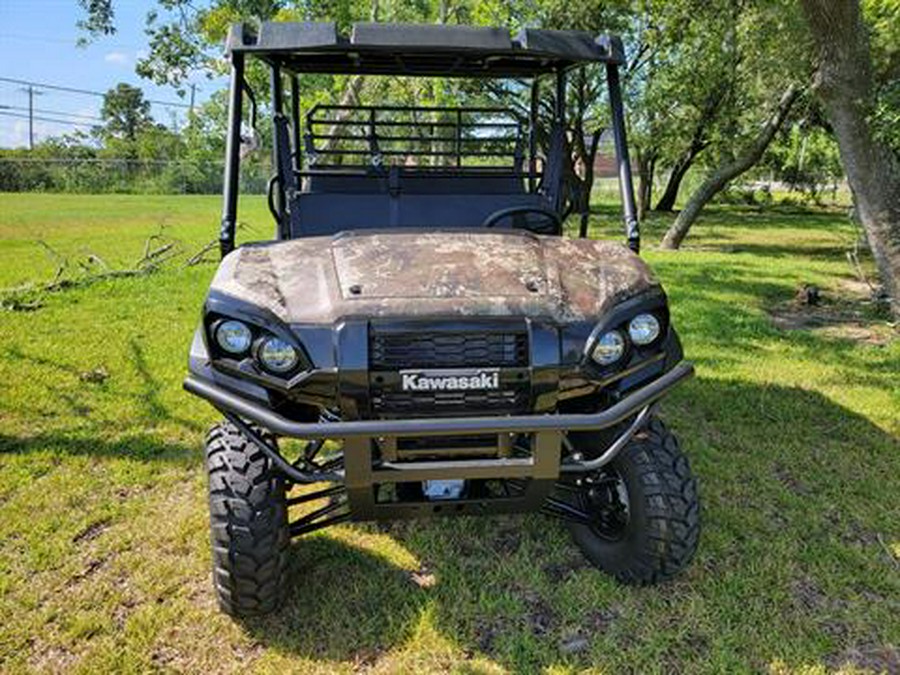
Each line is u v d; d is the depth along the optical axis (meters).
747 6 10.28
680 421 4.11
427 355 2.10
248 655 2.29
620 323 2.24
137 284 7.87
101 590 2.60
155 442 3.82
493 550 2.85
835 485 3.36
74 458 3.63
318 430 2.00
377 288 2.21
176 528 2.99
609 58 2.86
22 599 2.54
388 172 3.26
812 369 5.07
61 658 2.28
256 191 31.98
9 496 3.27
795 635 2.36
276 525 2.29
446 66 3.27
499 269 2.36
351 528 2.98
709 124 15.80
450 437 2.13
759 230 17.09
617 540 2.60
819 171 23.50
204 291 7.53
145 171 37.22
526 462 2.14
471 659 2.27
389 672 2.22
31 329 5.97
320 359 2.08
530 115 3.55
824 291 8.23
